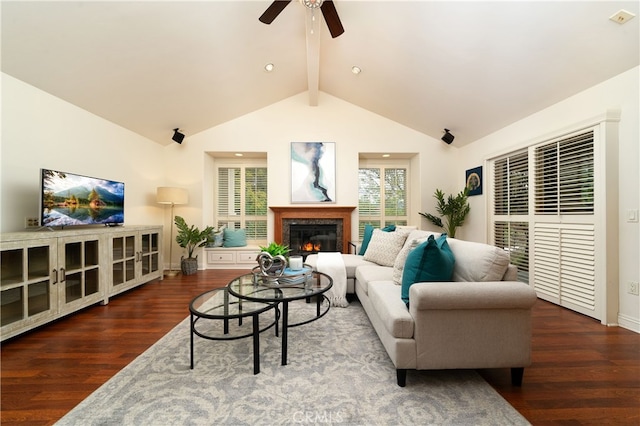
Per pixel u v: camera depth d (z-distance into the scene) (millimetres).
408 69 3244
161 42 2566
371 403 1284
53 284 2180
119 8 2109
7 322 1872
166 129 4152
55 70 2412
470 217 4383
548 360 1680
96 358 1700
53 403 1290
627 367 1601
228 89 3748
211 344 1883
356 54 3314
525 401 1309
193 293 3145
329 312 2516
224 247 4641
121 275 3006
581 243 2469
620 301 2215
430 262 1542
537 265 2982
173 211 4562
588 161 2428
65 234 2293
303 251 4707
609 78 2273
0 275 1859
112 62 2580
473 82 3027
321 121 4680
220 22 2574
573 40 2113
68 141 2836
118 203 3189
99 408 1251
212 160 4941
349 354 1743
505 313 1389
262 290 1893
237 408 1252
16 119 2334
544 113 2945
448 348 1373
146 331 2100
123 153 3674
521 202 3291
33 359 1688
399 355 1366
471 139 4270
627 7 1776
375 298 1833
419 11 2402
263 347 1838
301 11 2746
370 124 4715
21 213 2373
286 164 4645
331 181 4641
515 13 2100
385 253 2779
